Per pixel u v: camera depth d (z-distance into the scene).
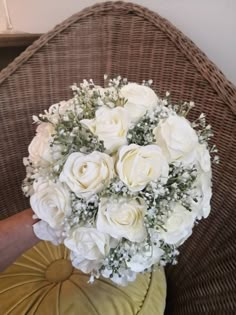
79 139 0.40
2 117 0.71
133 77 0.66
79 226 0.39
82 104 0.43
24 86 0.70
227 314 0.54
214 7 0.62
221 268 0.57
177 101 0.61
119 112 0.40
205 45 0.65
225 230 0.58
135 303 0.54
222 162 0.58
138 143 0.40
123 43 0.65
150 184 0.38
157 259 0.41
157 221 0.39
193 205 0.42
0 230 0.50
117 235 0.38
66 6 0.77
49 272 0.60
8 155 0.74
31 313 0.52
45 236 0.43
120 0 0.71
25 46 0.74
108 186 0.37
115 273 0.40
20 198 0.76
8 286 0.58
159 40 0.62
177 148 0.40
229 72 0.64
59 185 0.39
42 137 0.44
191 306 0.60
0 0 0.86
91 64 0.68
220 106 0.57
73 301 0.53
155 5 0.68
